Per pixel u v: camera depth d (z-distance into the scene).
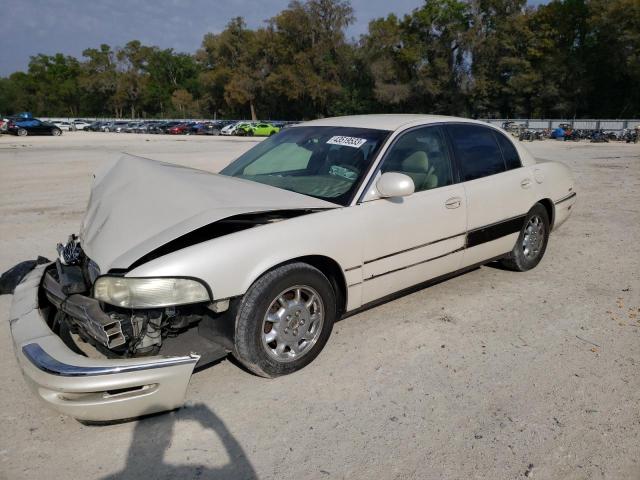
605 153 21.75
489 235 4.45
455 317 4.16
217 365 3.43
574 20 61.16
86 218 3.53
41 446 2.66
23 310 3.05
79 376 2.50
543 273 5.22
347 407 2.97
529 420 2.85
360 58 73.38
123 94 103.25
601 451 2.61
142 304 2.69
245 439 2.71
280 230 3.08
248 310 2.95
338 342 3.73
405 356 3.54
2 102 111.44
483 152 4.55
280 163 4.14
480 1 63.91
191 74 113.25
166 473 2.47
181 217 3.01
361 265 3.48
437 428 2.79
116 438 2.72
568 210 5.51
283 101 82.50
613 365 3.42
